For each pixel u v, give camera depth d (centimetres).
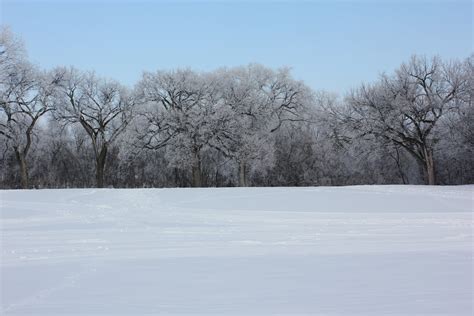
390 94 4319
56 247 1169
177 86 4712
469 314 555
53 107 4631
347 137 4656
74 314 591
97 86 4853
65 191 3103
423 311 569
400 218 1859
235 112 4653
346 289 695
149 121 4653
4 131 4378
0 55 4341
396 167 5331
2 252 1096
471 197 2720
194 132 4503
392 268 846
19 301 663
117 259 994
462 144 4088
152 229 1547
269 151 4653
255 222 1761
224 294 682
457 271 812
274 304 620
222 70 4941
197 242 1244
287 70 5016
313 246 1150
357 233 1406
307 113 5053
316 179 5394
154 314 583
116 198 2780
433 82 4241
